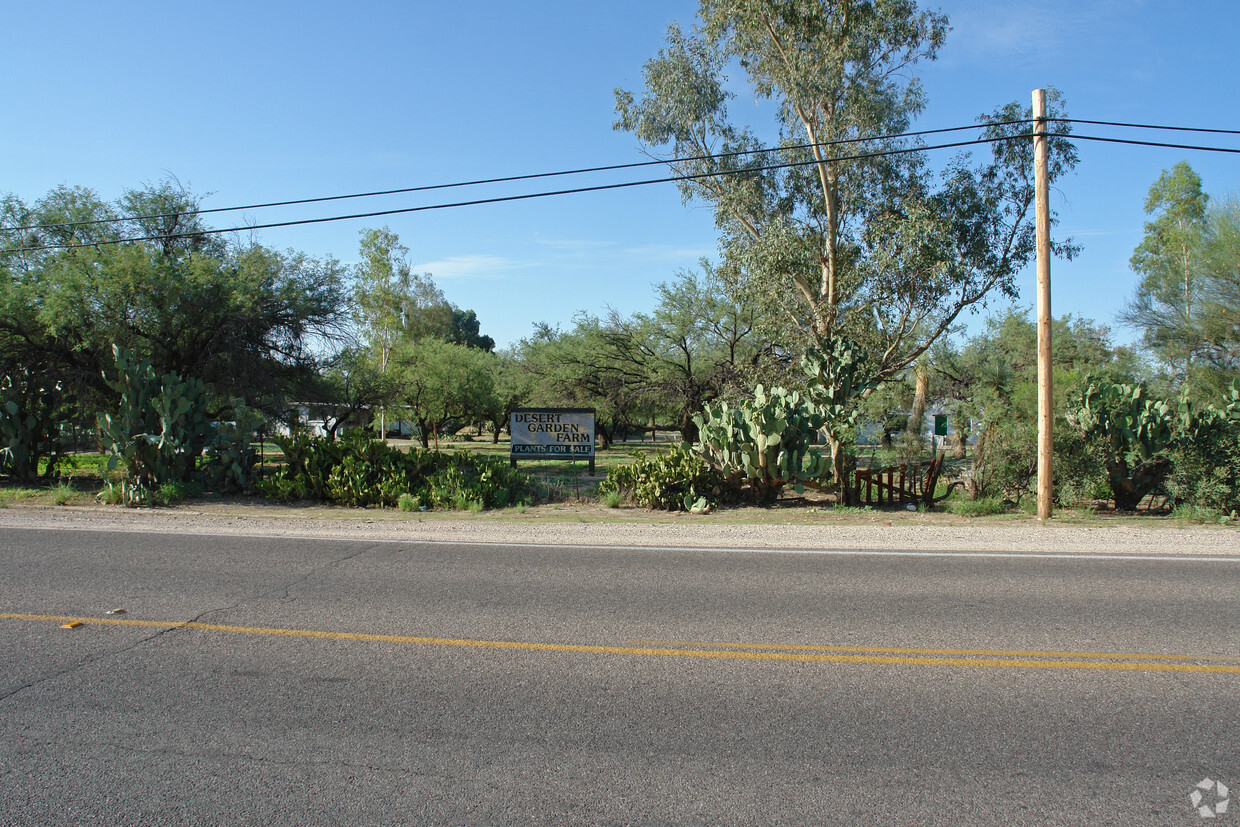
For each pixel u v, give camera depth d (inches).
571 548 382.0
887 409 1111.6
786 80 808.9
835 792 138.9
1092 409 542.3
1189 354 815.7
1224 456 510.6
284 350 830.5
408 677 196.7
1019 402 593.0
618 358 1350.9
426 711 175.3
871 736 161.9
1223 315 759.1
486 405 1736.0
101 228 780.0
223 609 259.9
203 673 199.3
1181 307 823.1
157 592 283.1
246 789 140.5
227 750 156.0
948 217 791.7
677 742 159.3
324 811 132.8
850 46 780.6
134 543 390.3
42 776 145.2
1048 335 498.0
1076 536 414.3
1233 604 266.8
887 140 831.1
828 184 848.9
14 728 166.2
